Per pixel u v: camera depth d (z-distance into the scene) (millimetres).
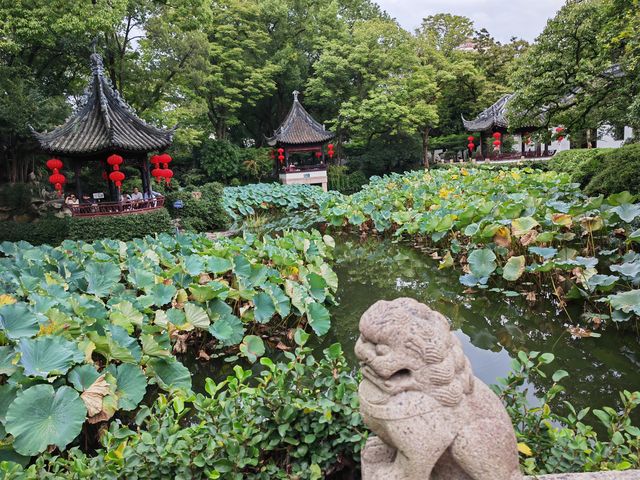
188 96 26984
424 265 13141
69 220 17094
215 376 7410
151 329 6820
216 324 7637
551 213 10875
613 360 7066
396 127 33781
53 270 9805
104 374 5520
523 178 18375
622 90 13625
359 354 2512
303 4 36062
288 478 3631
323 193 28219
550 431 3746
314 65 33594
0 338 5484
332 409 3715
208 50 24844
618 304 7176
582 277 8445
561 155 24891
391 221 16766
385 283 11859
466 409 2414
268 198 25828
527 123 16344
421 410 2328
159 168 19375
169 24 23062
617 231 10727
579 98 15125
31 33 17094
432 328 2396
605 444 3740
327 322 8164
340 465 3887
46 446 4461
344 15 40406
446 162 39250
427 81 33531
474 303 9906
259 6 33531
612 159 13914
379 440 2863
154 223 18062
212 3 32750
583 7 13250
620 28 12523
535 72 14703
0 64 18203
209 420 3898
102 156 18234
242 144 40031
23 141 19578
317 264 10586
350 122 33969
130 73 23094
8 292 8211
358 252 15352
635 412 5602
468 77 36906
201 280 9453
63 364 5168
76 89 24656
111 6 18781
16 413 4480
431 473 2566
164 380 6344
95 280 8609
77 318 6324
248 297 8289
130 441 4016
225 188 26828
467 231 11211
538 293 9812
